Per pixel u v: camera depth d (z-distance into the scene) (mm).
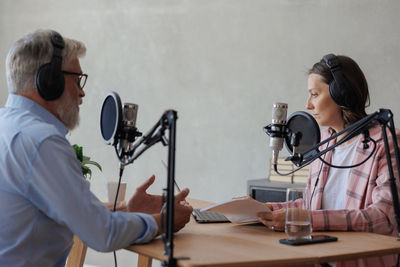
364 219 1586
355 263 1739
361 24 3053
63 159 1317
